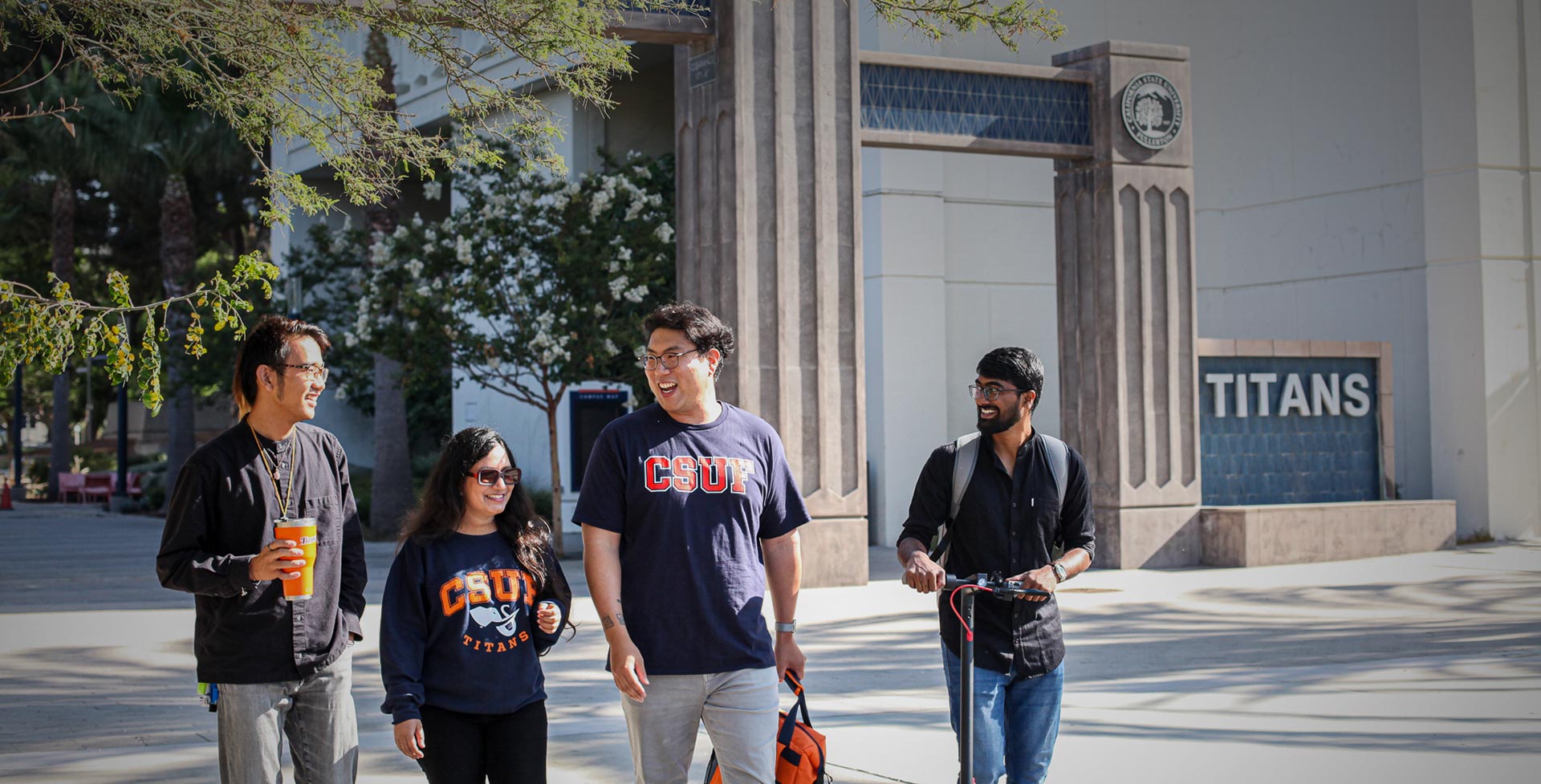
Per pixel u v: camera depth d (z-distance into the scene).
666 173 22.48
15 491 42.28
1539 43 21.06
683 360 4.46
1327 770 6.74
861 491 15.54
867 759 7.17
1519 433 20.77
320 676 4.31
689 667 4.36
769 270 15.20
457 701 4.45
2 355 6.49
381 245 20.36
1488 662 10.12
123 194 33.69
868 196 21.33
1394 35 22.11
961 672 4.69
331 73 8.87
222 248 42.06
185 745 7.66
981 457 4.95
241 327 6.64
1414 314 21.89
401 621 4.44
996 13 9.03
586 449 20.44
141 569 18.59
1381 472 19.39
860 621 12.78
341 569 4.48
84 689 9.66
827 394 15.38
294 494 4.29
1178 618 12.86
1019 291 22.81
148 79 27.08
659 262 20.08
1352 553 18.11
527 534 4.63
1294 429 18.88
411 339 19.39
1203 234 24.67
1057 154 17.03
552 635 4.62
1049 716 4.87
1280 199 23.84
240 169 30.84
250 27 8.46
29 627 12.80
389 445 23.78
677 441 4.45
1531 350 20.89
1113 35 23.47
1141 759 7.02
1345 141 22.83
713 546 4.40
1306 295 23.44
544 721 4.62
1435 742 7.33
